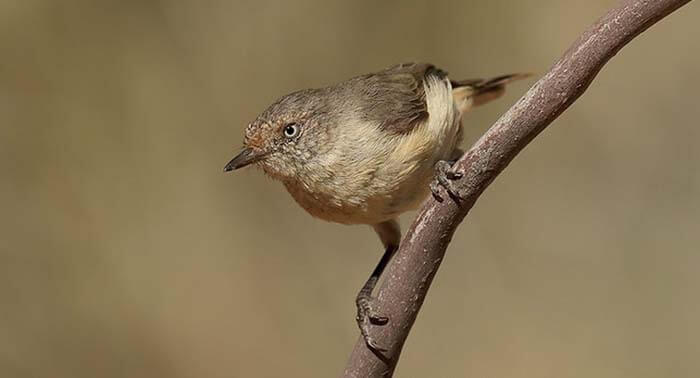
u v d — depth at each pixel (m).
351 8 12.82
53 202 11.95
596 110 12.91
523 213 12.62
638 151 12.80
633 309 12.02
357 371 5.69
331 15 12.80
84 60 12.28
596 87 12.95
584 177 12.80
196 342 11.76
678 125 12.77
